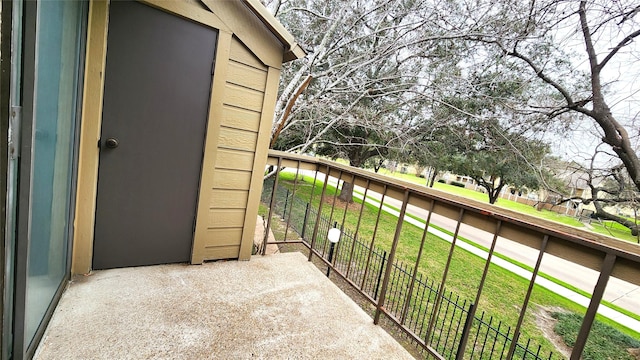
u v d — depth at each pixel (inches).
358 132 313.3
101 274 75.2
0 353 35.9
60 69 48.6
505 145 236.7
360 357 62.9
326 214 378.6
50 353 50.1
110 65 68.9
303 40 222.1
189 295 73.3
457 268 263.9
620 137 202.4
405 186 73.0
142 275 77.9
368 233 335.3
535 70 214.8
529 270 287.0
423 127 263.4
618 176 213.2
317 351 62.3
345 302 82.2
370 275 213.2
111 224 75.8
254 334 63.9
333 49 211.6
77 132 64.5
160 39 73.0
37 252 46.1
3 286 34.8
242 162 90.5
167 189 81.0
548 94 224.7
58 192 54.9
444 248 321.1
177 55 75.5
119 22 68.2
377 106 265.1
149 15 70.9
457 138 265.1
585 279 285.0
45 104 42.9
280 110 186.9
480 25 201.8
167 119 77.3
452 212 63.9
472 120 239.1
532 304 211.3
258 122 90.5
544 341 169.8
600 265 43.6
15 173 35.9
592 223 228.4
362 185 88.8
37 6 34.6
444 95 236.7
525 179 259.3
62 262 63.6
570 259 46.7
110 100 70.2
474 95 227.9
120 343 55.0
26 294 40.0
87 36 64.5
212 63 80.2
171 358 53.9
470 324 65.5
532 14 190.9
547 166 234.4
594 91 203.0
